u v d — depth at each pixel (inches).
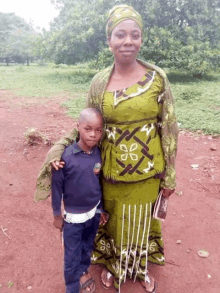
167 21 619.5
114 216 86.6
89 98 80.7
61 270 107.0
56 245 120.3
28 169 187.9
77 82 576.1
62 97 425.7
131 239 88.9
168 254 116.5
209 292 99.0
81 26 626.2
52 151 75.5
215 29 628.7
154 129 76.4
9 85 539.2
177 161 204.8
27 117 311.9
